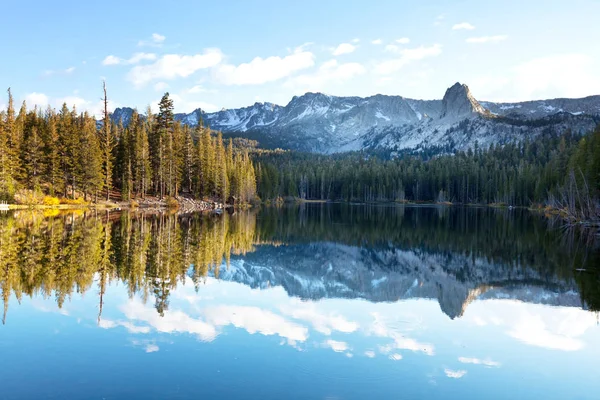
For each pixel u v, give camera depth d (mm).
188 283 21688
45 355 11914
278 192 153125
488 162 191125
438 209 126062
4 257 24344
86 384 10289
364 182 182875
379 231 59000
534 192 125062
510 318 18750
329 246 43969
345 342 14391
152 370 11219
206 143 95188
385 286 25781
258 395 10117
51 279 20156
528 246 44031
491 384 11586
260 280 24500
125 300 17594
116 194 80562
